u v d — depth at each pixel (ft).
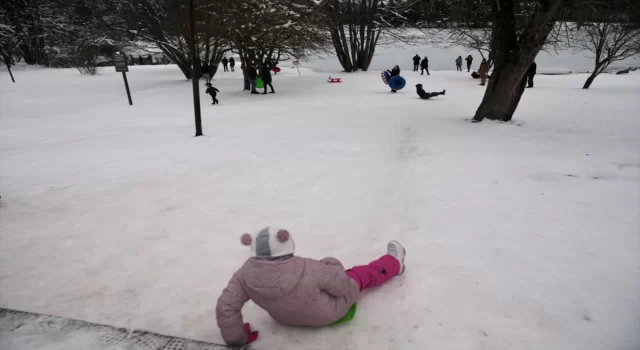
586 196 13.92
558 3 24.68
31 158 23.71
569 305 8.04
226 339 6.89
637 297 8.23
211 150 23.86
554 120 30.32
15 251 11.28
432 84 65.98
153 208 14.53
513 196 14.14
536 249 10.31
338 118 34.40
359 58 98.94
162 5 70.64
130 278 9.66
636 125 27.50
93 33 83.10
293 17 60.23
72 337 7.57
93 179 18.62
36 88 83.87
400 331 7.47
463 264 9.69
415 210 13.15
